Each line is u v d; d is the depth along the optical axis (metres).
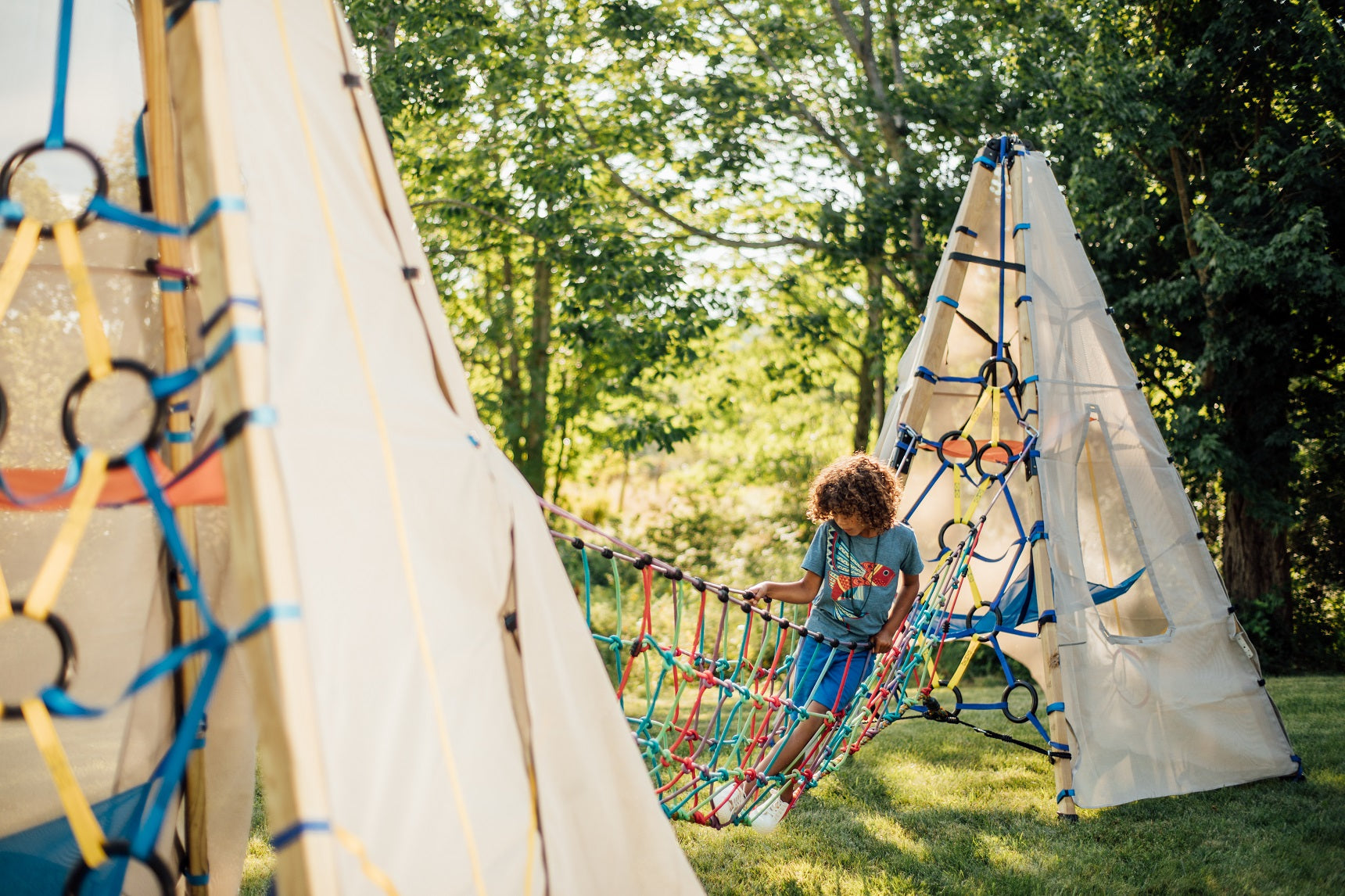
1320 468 15.44
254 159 2.25
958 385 6.08
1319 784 5.41
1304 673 13.61
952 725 7.94
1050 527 5.19
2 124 2.71
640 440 14.97
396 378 2.44
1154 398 14.73
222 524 3.11
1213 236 11.64
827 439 23.88
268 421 1.79
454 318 17.11
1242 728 5.39
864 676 4.17
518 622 2.62
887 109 13.55
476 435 2.68
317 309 2.27
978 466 5.37
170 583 3.04
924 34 14.77
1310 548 15.59
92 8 2.84
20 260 2.43
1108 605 5.61
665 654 3.58
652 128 14.54
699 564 20.88
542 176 13.84
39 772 2.90
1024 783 5.78
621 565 17.81
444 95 13.34
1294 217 11.98
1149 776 5.08
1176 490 5.64
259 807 5.21
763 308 17.27
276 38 2.44
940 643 5.10
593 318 13.77
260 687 1.69
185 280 2.94
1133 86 12.06
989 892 3.95
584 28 14.77
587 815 2.60
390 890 1.96
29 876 2.76
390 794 2.06
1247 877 4.04
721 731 3.88
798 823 4.98
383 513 2.27
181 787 3.10
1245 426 13.73
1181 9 13.32
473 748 2.29
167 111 2.82
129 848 2.44
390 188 2.66
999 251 5.62
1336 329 12.67
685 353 14.25
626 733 2.73
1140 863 4.27
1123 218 12.63
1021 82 13.35
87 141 2.82
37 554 2.88
